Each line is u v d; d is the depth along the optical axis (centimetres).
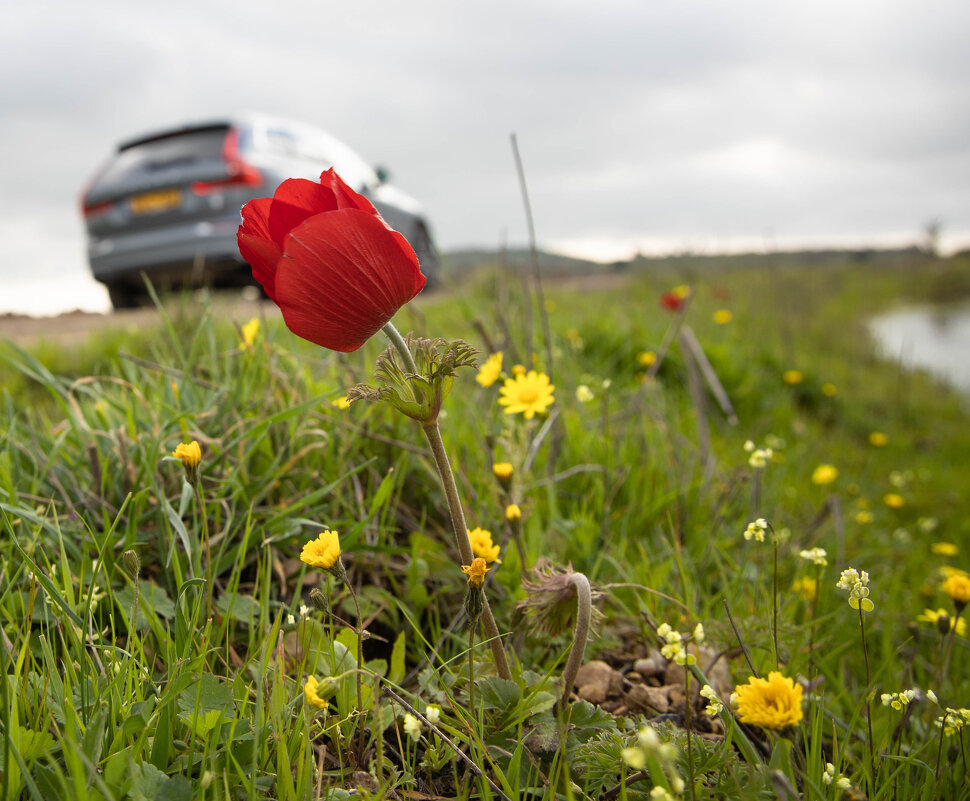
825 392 759
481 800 110
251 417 207
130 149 785
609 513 244
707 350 631
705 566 236
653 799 85
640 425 305
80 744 102
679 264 1273
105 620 148
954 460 695
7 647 122
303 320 97
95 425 206
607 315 711
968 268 2973
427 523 215
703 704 158
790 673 161
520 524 170
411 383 107
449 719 126
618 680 163
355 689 128
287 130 820
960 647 233
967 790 129
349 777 121
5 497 159
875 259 3369
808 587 217
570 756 119
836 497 274
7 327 704
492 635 128
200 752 112
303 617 126
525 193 239
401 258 97
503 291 289
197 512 175
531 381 179
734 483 288
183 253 726
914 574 338
